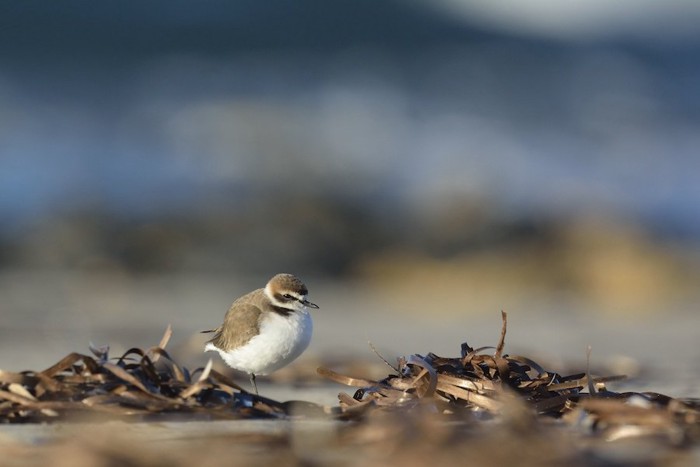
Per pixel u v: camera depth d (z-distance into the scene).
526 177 22.72
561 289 16.34
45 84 26.78
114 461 3.29
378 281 17.06
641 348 9.90
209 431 4.11
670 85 28.78
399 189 20.73
